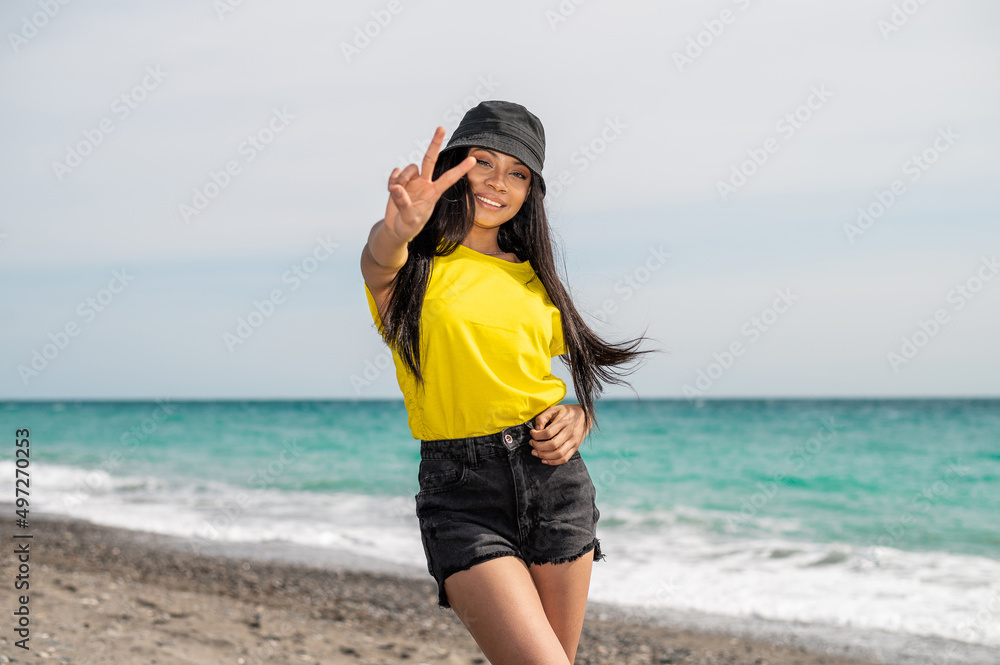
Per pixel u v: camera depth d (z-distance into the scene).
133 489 17.00
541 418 2.25
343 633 6.03
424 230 2.33
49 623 4.99
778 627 6.94
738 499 15.75
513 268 2.42
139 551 9.63
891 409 57.47
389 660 5.37
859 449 24.03
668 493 16.80
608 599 7.91
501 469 2.19
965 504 14.79
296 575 8.51
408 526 11.87
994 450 23.09
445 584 2.14
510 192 2.41
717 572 8.99
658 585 8.40
